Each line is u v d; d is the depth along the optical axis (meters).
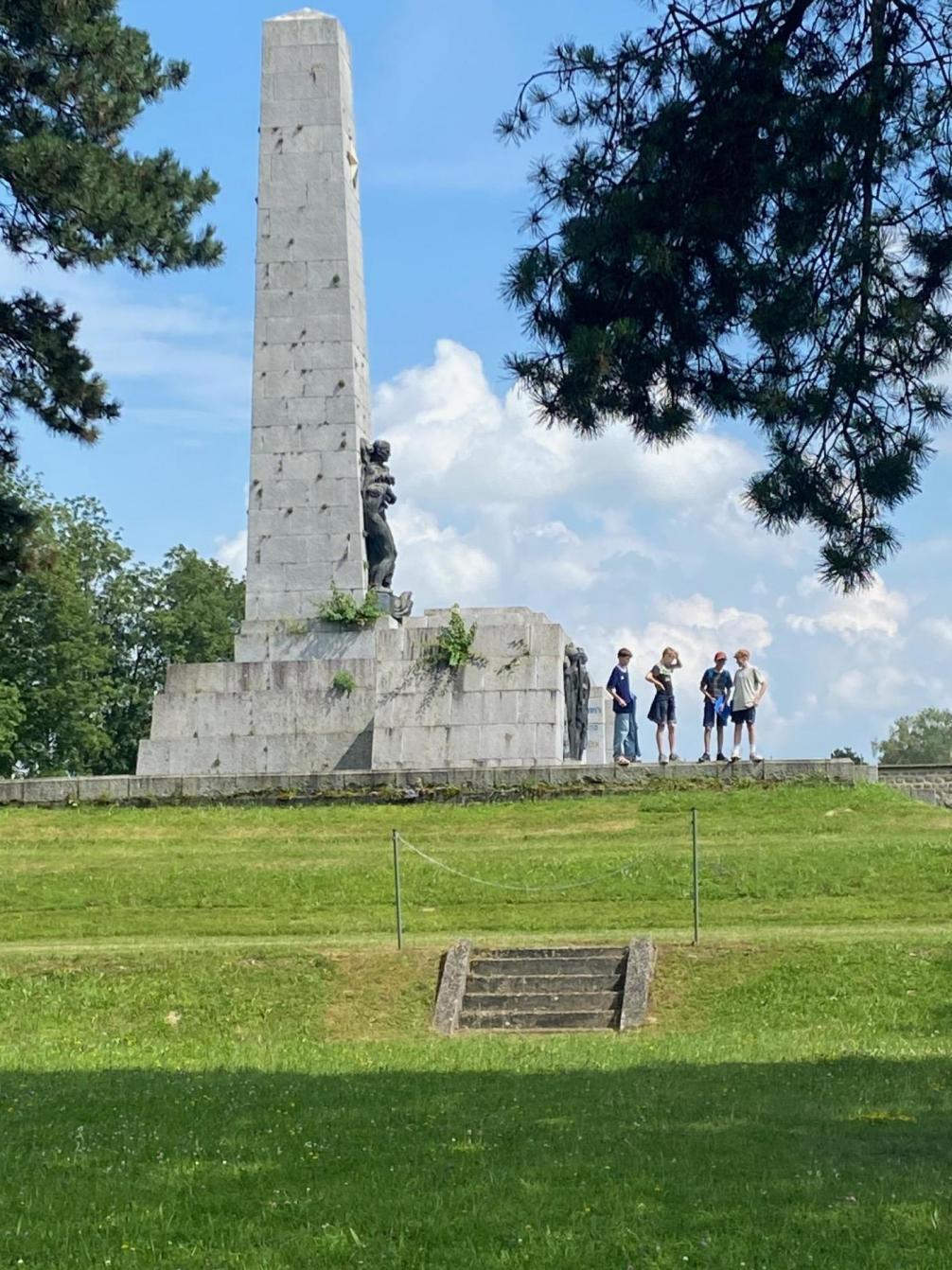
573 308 18.30
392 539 48.25
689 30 18.03
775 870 32.03
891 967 25.58
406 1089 17.97
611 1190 12.59
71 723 71.50
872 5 17.50
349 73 49.56
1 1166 13.88
